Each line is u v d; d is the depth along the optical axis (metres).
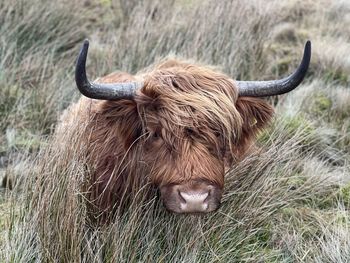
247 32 5.99
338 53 6.20
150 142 3.23
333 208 4.02
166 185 3.10
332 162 4.65
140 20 6.25
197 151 3.06
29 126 4.92
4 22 6.13
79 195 3.31
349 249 3.50
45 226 3.12
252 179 3.75
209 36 6.00
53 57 6.04
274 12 7.08
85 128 3.47
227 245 3.49
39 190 3.28
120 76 4.01
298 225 3.85
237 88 3.37
